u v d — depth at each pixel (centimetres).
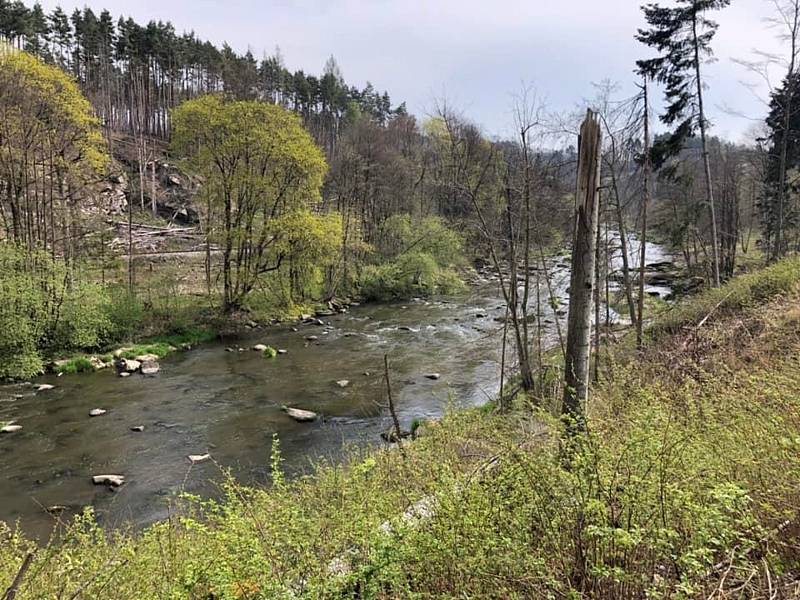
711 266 2378
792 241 2564
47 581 405
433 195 3762
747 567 259
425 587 308
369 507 441
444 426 830
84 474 1100
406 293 3462
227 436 1311
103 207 3080
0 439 1264
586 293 502
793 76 1950
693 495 290
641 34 1872
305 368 1900
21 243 1828
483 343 2139
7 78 1873
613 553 275
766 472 330
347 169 3697
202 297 2598
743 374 637
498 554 291
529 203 1366
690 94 1823
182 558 434
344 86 7312
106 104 5228
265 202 2547
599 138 493
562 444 355
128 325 2111
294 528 362
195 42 6525
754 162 2959
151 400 1556
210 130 2406
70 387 1653
